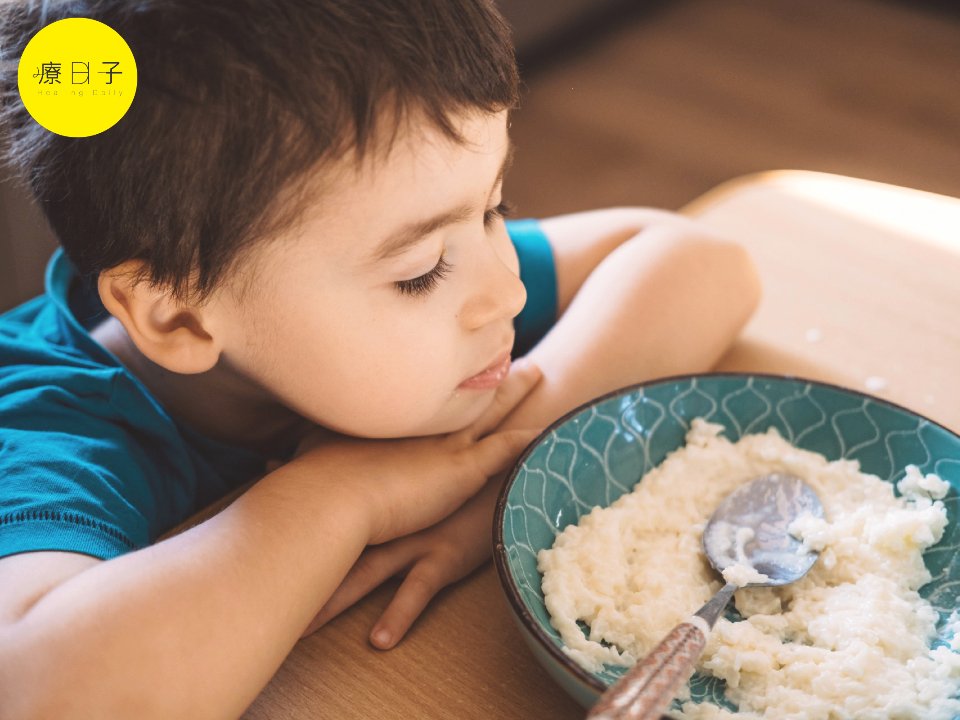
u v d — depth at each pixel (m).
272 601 0.54
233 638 0.53
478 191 0.59
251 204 0.56
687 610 0.57
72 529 0.58
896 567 0.59
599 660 0.54
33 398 0.67
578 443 0.65
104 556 0.58
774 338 0.84
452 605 0.62
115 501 0.63
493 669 0.57
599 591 0.58
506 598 0.52
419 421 0.65
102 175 0.57
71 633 0.51
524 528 0.59
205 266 0.59
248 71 0.53
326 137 0.54
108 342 0.79
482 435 0.72
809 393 0.68
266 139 0.54
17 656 0.50
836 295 0.89
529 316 0.91
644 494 0.65
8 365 0.74
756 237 0.96
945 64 2.37
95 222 0.60
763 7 2.62
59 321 0.77
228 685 0.52
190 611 0.53
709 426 0.69
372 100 0.54
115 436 0.68
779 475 0.66
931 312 0.86
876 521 0.60
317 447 0.67
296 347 0.61
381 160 0.55
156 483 0.71
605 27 2.51
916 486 0.63
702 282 0.83
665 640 0.49
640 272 0.83
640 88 2.28
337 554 0.58
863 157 2.04
